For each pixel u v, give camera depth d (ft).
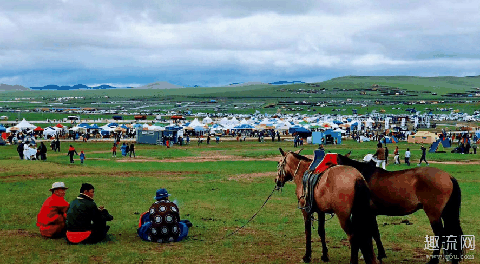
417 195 34.96
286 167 42.45
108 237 43.52
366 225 31.35
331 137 268.41
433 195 34.14
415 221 55.47
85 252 37.96
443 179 34.14
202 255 38.06
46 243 40.73
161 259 36.60
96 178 98.07
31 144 162.20
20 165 113.70
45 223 42.70
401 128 376.48
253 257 37.93
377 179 36.81
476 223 53.72
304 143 272.51
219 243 42.63
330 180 33.24
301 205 37.76
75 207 40.86
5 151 189.78
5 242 40.83
